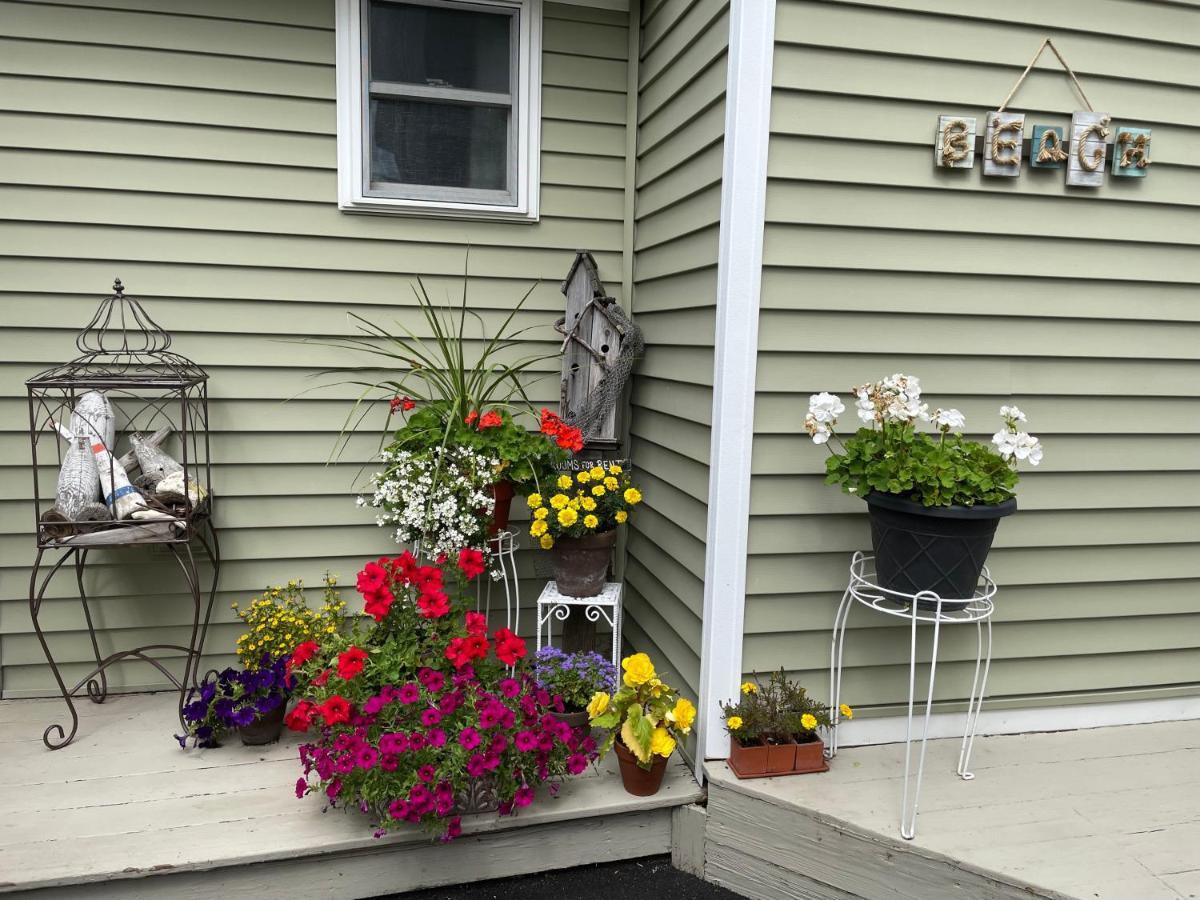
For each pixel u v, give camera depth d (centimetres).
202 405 269
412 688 197
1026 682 240
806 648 224
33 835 190
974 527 192
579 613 291
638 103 288
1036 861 180
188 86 257
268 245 269
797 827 200
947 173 213
